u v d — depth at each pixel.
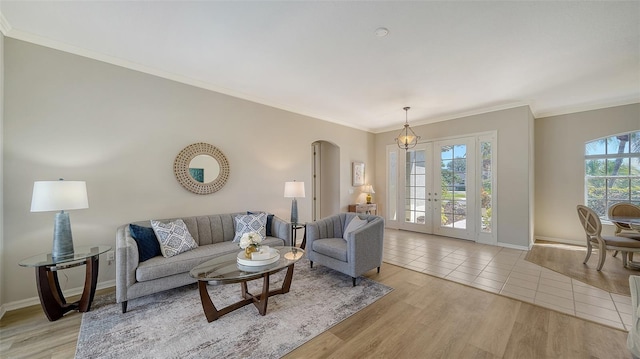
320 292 2.73
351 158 6.10
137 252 2.38
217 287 2.84
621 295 2.65
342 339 1.94
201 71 3.22
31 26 2.31
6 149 2.36
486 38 2.43
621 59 2.82
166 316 2.24
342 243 3.26
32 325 2.11
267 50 2.69
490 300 2.56
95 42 2.57
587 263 3.67
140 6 2.02
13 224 2.38
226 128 3.81
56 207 2.13
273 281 3.04
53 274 2.27
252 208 4.10
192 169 3.45
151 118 3.15
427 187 5.69
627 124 4.28
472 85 3.60
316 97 4.14
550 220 5.03
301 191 4.14
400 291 2.77
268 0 1.94
